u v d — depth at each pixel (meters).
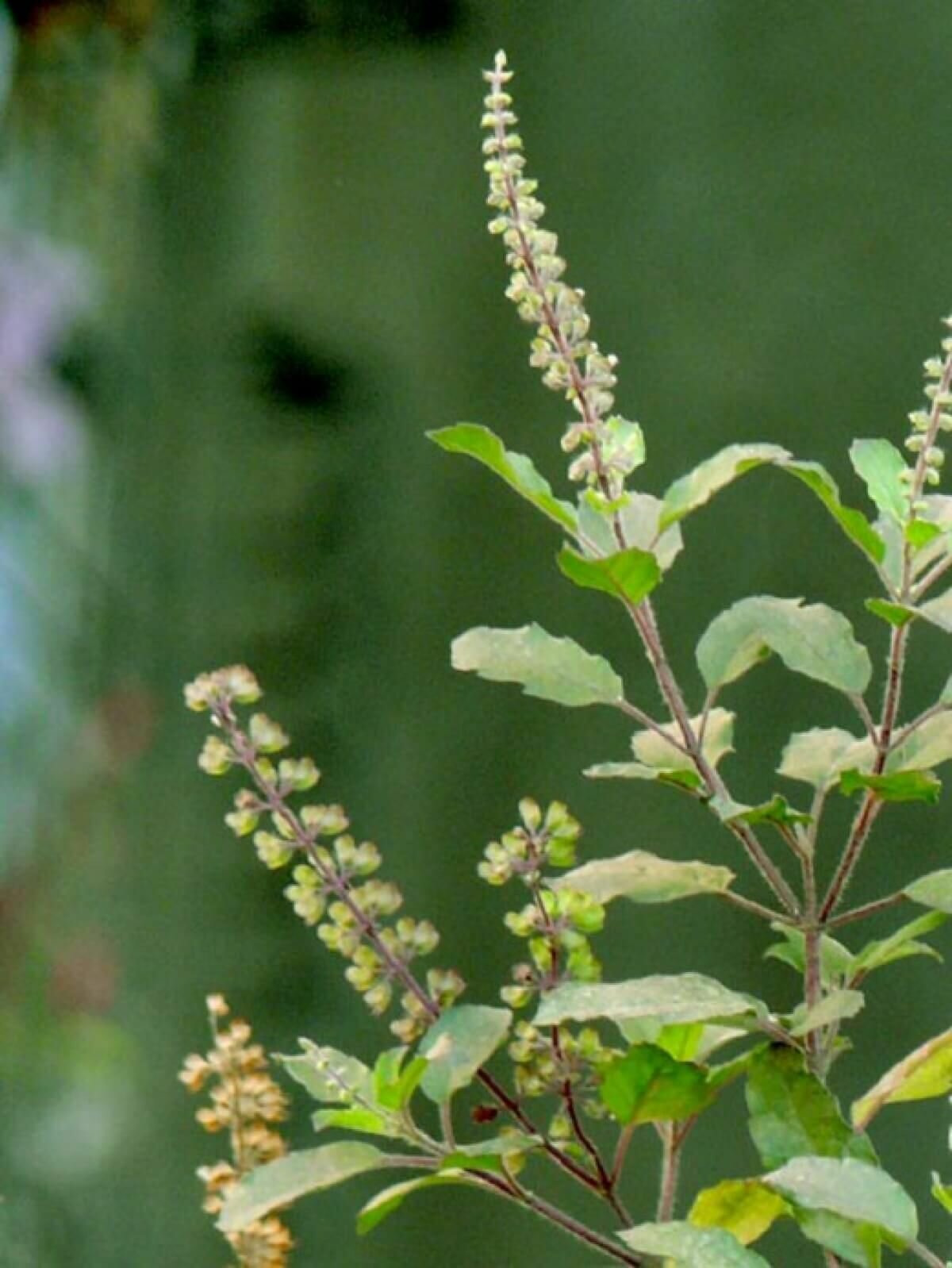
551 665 1.44
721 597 2.59
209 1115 1.45
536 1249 2.48
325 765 2.69
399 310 2.71
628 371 2.67
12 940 2.66
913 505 1.41
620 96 2.69
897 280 2.60
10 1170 2.59
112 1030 2.63
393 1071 1.42
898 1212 1.38
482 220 2.71
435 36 2.72
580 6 2.70
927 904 1.42
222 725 1.44
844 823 2.51
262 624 2.71
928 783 1.41
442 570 2.69
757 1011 1.40
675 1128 1.46
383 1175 2.53
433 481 2.70
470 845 2.64
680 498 1.42
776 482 2.59
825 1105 1.42
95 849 2.69
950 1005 2.52
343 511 2.72
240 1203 1.42
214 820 2.64
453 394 2.70
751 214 2.65
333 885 1.44
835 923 1.43
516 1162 1.44
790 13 2.64
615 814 2.60
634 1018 1.43
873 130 2.62
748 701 2.56
